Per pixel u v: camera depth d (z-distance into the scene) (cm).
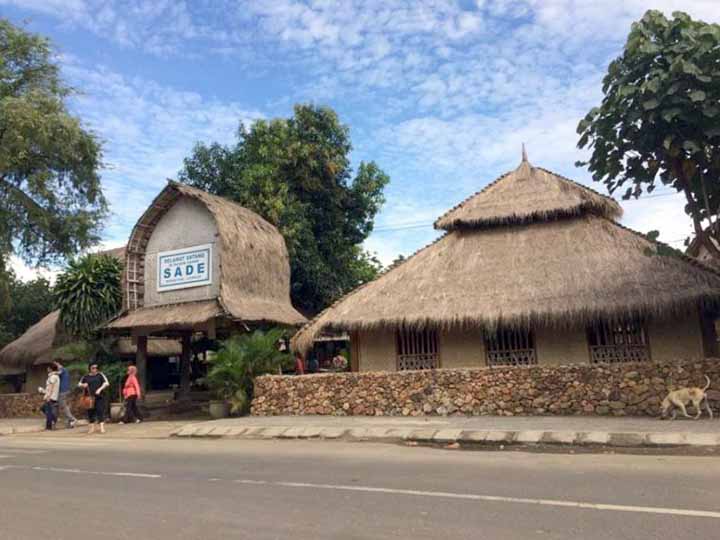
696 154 1227
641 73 1215
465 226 1952
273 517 599
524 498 645
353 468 862
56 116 2219
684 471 771
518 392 1388
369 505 634
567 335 1688
